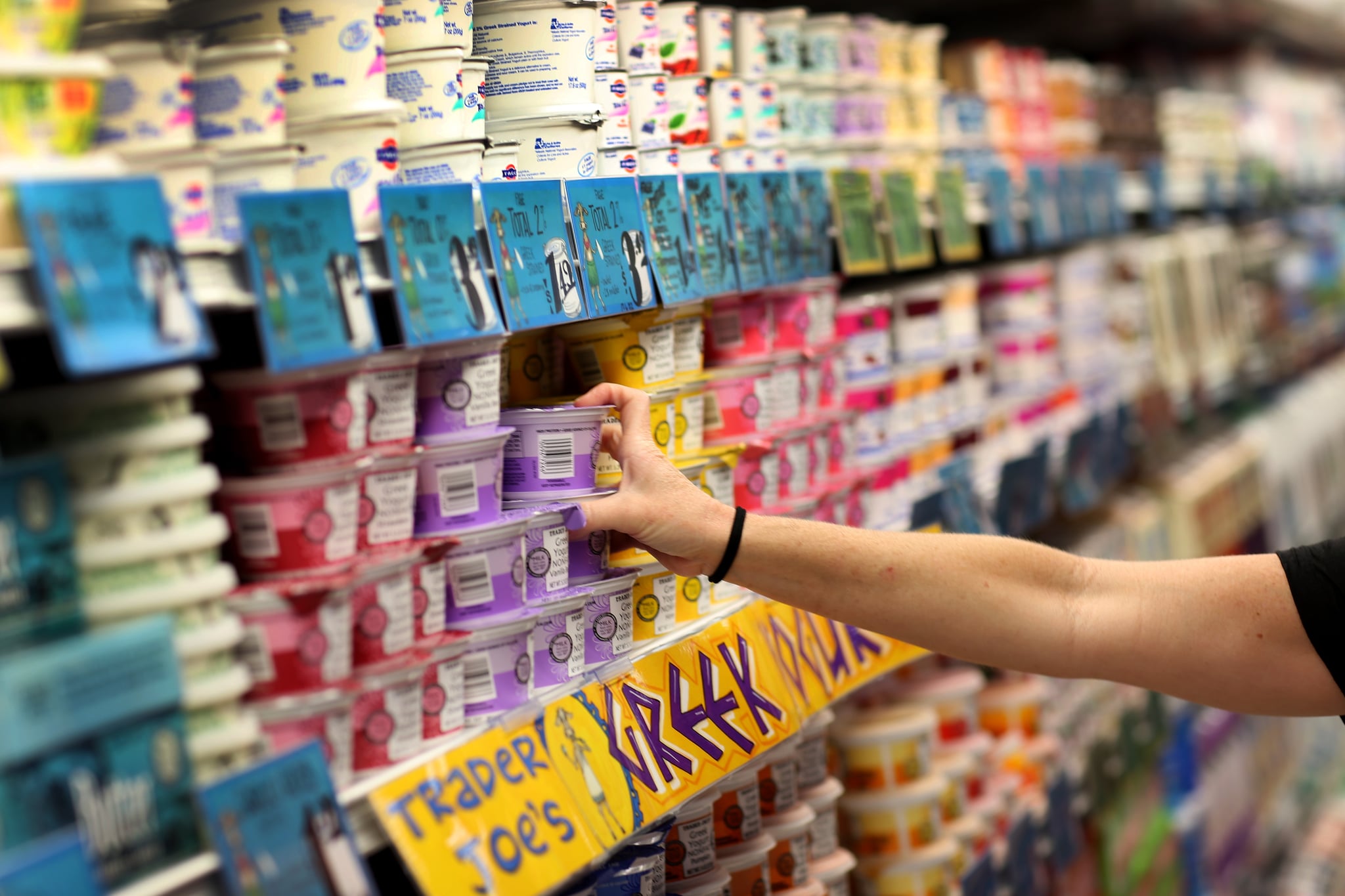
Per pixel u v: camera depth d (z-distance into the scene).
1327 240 7.80
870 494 2.31
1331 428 6.93
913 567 1.54
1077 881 3.17
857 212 2.33
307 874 1.01
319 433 1.15
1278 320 6.24
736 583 1.55
